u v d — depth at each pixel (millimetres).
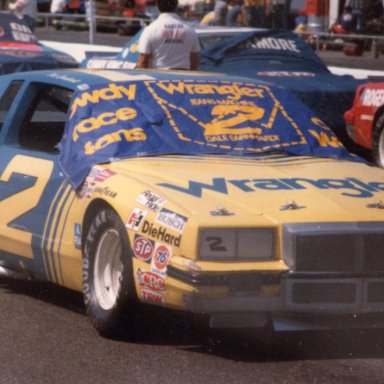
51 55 18109
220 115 8555
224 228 6805
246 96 8836
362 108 16062
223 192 7285
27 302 8719
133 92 8594
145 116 8391
